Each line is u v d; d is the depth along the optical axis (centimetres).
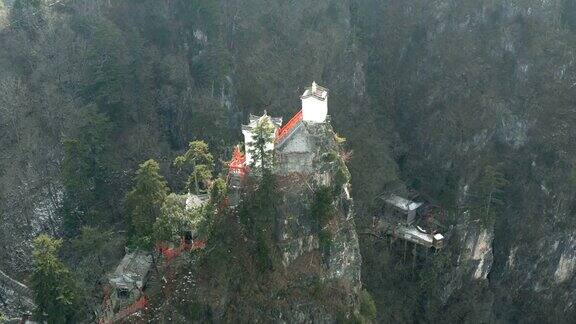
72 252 7306
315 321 6569
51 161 8725
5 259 7562
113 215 8144
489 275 11062
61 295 5725
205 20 10619
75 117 8650
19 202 8044
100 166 8344
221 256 6281
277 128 6944
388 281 9794
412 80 12406
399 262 10081
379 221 10112
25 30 10188
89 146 8200
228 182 6700
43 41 9731
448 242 10294
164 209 6106
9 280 7106
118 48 9431
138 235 6294
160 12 10800
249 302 6366
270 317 6406
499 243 10925
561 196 10656
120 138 9119
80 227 7812
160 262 6519
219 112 9850
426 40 12512
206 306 6172
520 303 10994
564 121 11000
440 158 11438
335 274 6812
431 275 9956
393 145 11744
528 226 10788
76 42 9719
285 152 6638
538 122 11200
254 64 10525
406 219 10194
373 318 7238
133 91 9600
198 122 9694
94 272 6556
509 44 11894
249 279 6406
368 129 11156
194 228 6331
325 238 6669
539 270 10856
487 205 10431
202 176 7131
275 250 6525
